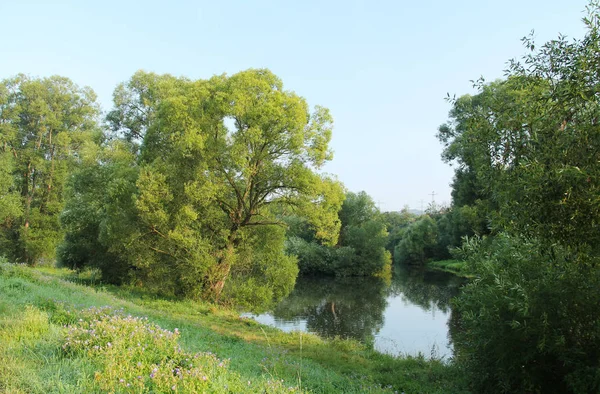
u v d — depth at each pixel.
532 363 8.32
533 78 6.16
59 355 5.39
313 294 34.66
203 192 18.36
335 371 9.90
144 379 4.73
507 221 6.29
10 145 38.00
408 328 20.81
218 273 20.47
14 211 33.47
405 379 9.94
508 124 6.19
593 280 7.35
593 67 5.25
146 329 6.73
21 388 4.16
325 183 20.20
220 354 8.25
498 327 8.25
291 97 19.67
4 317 7.03
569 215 5.16
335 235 20.78
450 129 38.62
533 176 5.44
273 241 22.28
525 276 8.45
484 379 8.93
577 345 7.82
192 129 18.19
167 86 26.53
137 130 28.62
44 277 15.09
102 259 23.80
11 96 38.09
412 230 66.56
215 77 21.12
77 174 24.83
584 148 5.29
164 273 20.30
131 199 19.22
